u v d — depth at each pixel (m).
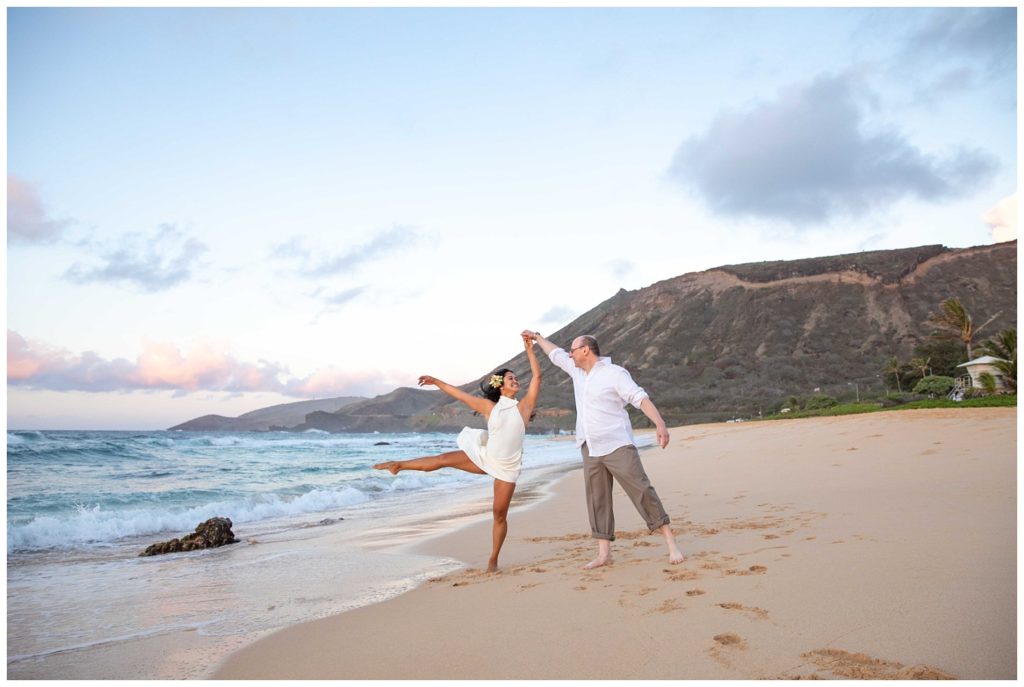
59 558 7.24
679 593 4.04
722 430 35.22
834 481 9.45
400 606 4.40
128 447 27.14
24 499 12.29
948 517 5.75
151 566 6.60
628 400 5.08
